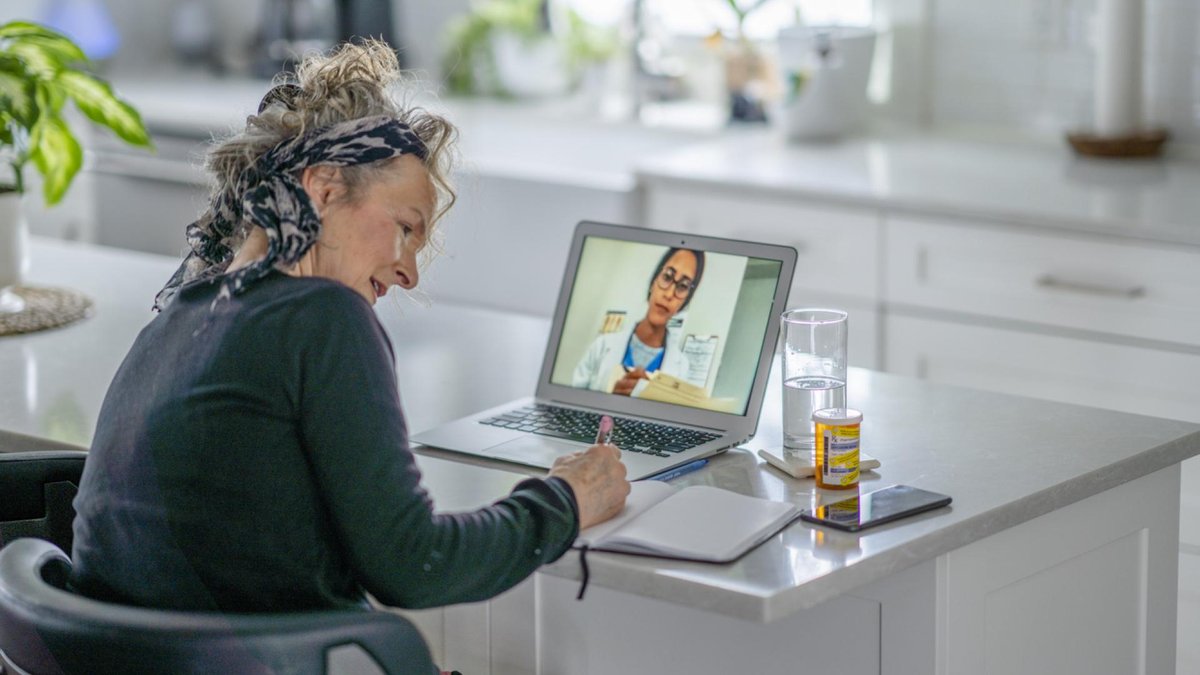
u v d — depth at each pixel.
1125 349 2.88
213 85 4.66
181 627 1.30
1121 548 1.85
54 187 2.74
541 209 3.65
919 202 3.05
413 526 1.39
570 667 1.94
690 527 1.54
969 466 1.76
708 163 3.48
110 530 1.46
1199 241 2.73
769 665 1.76
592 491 1.56
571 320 2.03
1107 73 3.38
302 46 4.54
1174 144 3.44
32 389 2.16
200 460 1.41
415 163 1.54
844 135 3.75
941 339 3.11
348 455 1.39
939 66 3.72
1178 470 1.90
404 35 4.51
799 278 3.28
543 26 4.27
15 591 1.39
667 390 1.94
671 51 4.09
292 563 1.42
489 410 2.00
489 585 1.45
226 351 1.42
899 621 1.63
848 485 1.69
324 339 1.41
